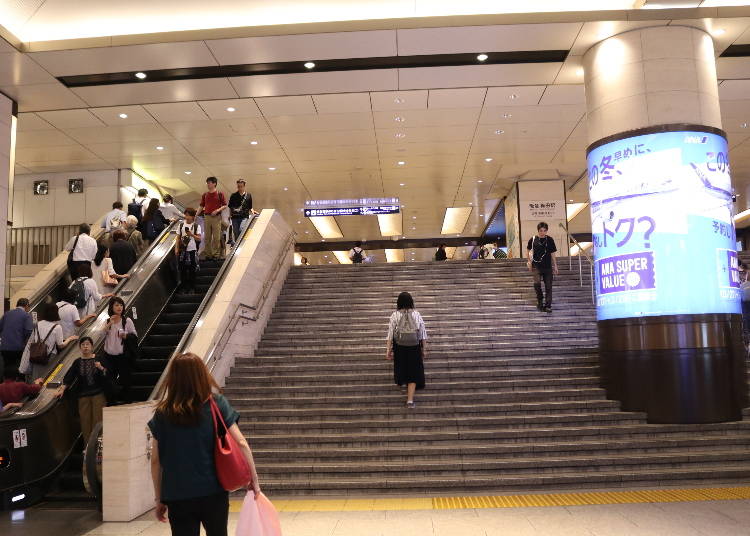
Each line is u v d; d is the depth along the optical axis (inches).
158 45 373.4
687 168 314.5
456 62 406.0
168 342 374.0
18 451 243.9
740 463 265.6
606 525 197.2
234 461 112.4
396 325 310.7
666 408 295.4
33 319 344.2
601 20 344.2
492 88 462.3
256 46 380.5
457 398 311.9
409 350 308.5
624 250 319.3
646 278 310.5
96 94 444.1
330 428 292.5
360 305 442.3
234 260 398.0
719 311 304.5
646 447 273.4
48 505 246.8
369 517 217.3
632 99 345.1
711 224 311.3
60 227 631.2
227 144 584.4
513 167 691.4
